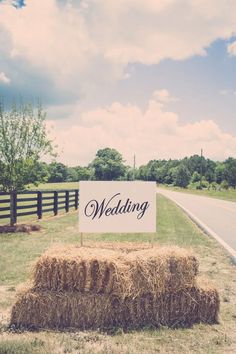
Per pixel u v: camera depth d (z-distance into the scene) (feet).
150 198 19.84
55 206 61.62
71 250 17.58
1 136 46.16
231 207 94.79
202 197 163.63
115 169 442.09
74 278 16.17
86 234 40.86
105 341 14.61
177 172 420.36
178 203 111.14
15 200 46.83
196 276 18.49
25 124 47.09
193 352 13.75
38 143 47.75
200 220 59.82
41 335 15.11
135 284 16.33
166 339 14.87
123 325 16.12
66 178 440.86
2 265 25.81
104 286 16.24
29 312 15.96
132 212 19.81
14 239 37.04
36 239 37.14
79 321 16.03
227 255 30.71
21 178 46.21
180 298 16.65
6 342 14.06
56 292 16.16
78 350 13.66
